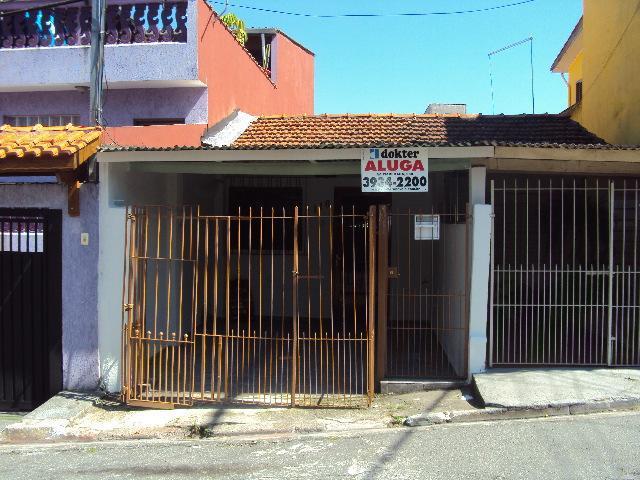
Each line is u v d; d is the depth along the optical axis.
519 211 7.16
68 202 6.72
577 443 4.86
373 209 6.16
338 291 10.98
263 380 7.08
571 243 7.06
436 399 6.14
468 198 6.88
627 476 4.22
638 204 6.83
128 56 9.81
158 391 6.54
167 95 10.16
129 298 6.48
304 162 6.86
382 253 6.58
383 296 6.60
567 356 6.77
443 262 8.30
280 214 11.05
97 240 6.74
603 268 6.82
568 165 6.66
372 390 6.12
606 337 6.73
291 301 11.01
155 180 8.02
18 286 6.84
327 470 4.64
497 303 6.83
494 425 5.40
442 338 8.26
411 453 4.89
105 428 5.71
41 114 10.57
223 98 11.00
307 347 8.81
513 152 6.21
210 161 6.67
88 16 10.20
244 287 10.85
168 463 4.96
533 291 6.83
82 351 6.79
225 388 6.28
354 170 6.88
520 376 6.38
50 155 6.22
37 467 4.98
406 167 6.30
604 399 5.66
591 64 10.72
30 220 6.80
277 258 11.01
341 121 11.44
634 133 8.73
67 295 6.79
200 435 5.64
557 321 6.80
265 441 5.41
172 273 8.55
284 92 17.06
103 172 6.70
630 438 4.92
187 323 9.36
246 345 8.95
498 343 6.82
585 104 11.11
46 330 6.82
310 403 6.19
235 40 11.74
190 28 9.72
